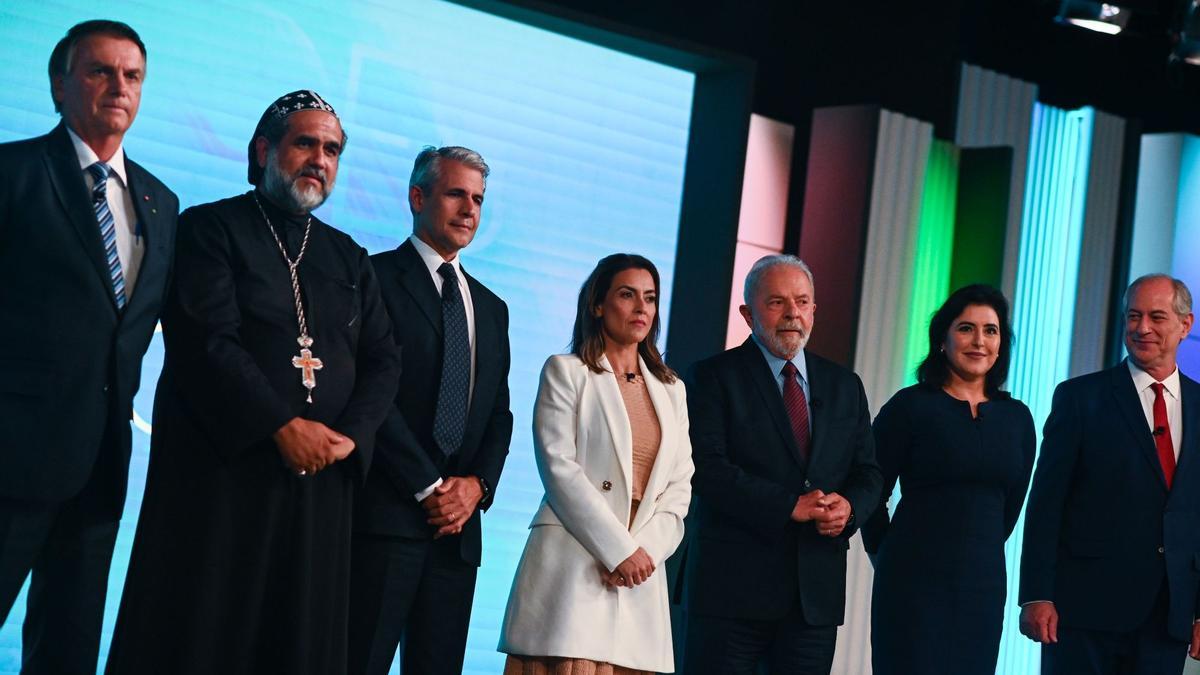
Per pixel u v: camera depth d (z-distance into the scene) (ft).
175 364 11.42
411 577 12.81
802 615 13.85
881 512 15.48
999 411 15.33
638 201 20.52
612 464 13.14
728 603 13.88
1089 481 15.67
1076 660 15.48
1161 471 15.47
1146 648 15.30
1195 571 15.29
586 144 20.17
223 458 11.30
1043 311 23.24
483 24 19.47
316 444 11.34
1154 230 23.86
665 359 20.36
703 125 20.79
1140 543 15.31
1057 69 25.38
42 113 16.70
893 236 21.31
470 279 14.11
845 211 20.98
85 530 11.21
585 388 13.38
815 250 21.15
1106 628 15.25
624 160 20.45
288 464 11.32
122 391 11.20
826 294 20.98
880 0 22.93
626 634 12.97
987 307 15.47
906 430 15.21
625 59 20.53
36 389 10.81
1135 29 22.13
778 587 13.89
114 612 16.75
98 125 11.28
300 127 12.14
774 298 14.57
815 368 14.78
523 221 19.63
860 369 21.03
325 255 12.33
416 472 12.70
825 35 22.49
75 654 11.14
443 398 13.25
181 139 17.42
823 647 14.03
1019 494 15.53
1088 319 23.52
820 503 13.71
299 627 11.35
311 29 18.31
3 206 10.89
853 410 14.66
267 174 12.18
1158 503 15.42
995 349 15.40
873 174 20.89
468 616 13.39
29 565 10.98
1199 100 25.94
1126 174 23.93
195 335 11.33
